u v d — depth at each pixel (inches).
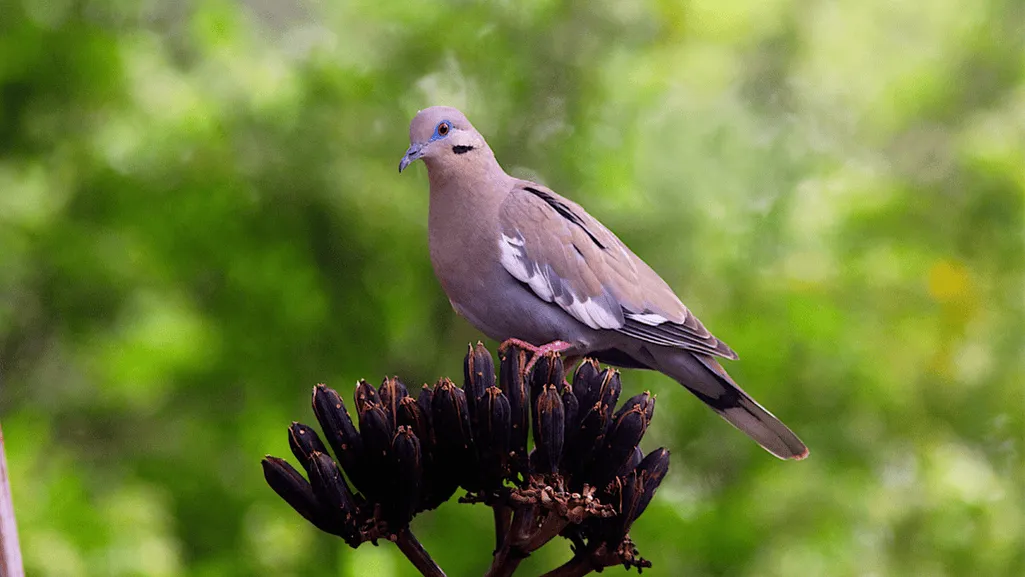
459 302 271.4
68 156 488.4
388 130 498.0
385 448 158.9
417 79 514.6
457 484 168.4
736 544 513.0
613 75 511.8
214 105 483.8
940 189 585.3
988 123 610.9
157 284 500.7
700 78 599.8
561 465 167.9
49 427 485.4
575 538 170.9
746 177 520.4
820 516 511.2
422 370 517.3
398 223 476.4
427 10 508.7
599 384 172.9
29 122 488.1
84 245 483.8
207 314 514.0
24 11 480.4
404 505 159.5
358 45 517.3
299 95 487.5
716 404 279.6
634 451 179.3
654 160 501.7
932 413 558.3
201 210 487.2
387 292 491.2
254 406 519.5
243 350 509.4
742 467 543.2
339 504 158.6
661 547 520.7
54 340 512.7
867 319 561.0
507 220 263.3
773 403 530.3
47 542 399.2
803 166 540.1
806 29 623.8
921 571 528.1
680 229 491.5
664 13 587.5
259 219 487.8
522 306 262.5
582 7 509.4
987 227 553.3
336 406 163.3
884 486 545.6
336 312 495.8
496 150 505.4
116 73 485.4
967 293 554.3
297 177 470.6
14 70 477.1
